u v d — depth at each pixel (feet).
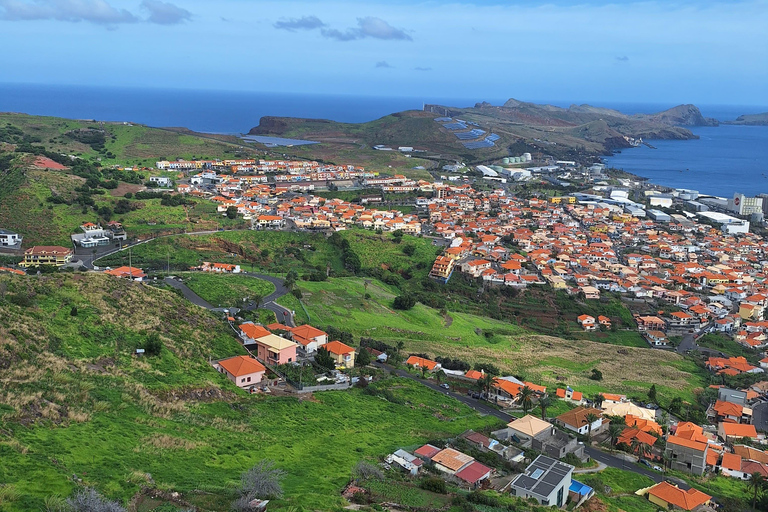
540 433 336.08
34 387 243.19
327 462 255.09
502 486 269.23
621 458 349.82
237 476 221.87
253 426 281.74
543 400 385.91
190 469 219.61
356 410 335.67
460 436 316.81
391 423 326.24
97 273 399.85
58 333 303.07
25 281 343.26
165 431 247.70
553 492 257.96
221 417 282.77
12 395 228.63
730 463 359.05
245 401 313.53
